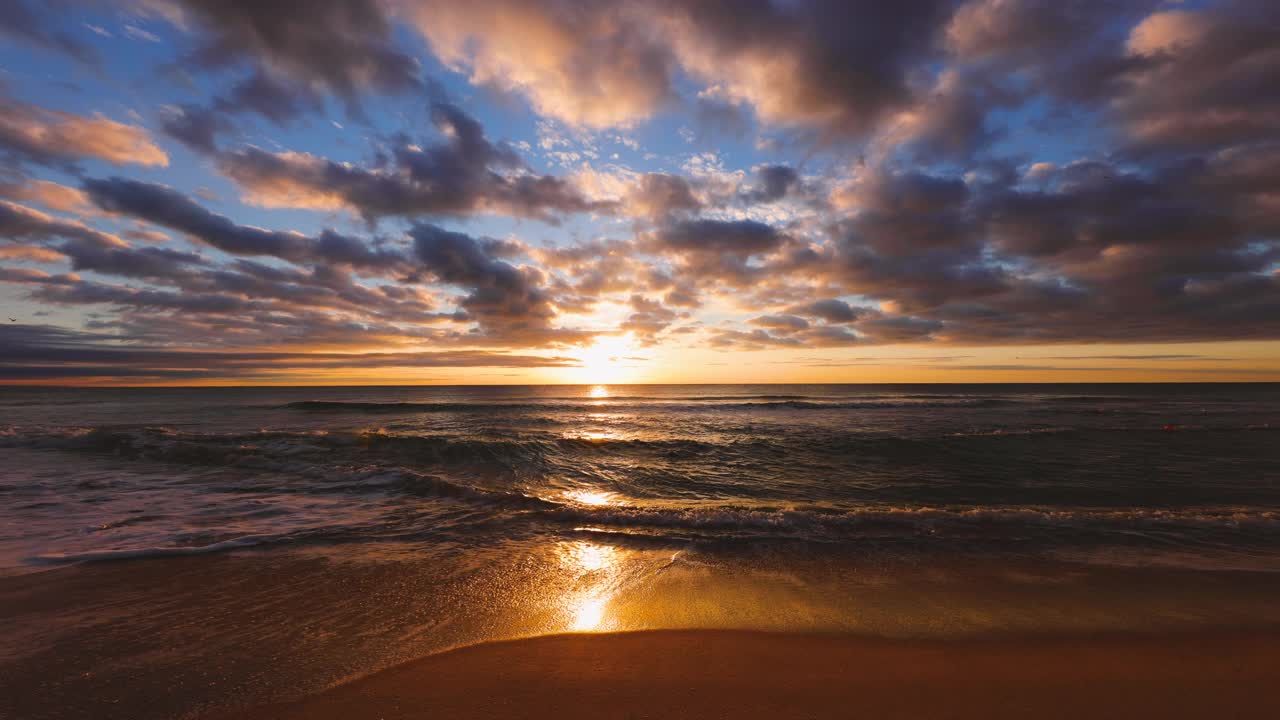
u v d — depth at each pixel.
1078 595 4.31
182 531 6.12
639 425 21.88
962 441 14.61
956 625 3.75
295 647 3.34
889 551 5.54
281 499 7.85
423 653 3.28
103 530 6.11
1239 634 3.55
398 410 31.59
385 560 5.16
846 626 3.74
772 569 4.98
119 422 23.03
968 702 2.76
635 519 6.78
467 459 12.48
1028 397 46.62
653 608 4.05
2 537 5.77
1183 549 5.60
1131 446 13.71
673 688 2.89
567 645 3.42
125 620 3.72
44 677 2.92
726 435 17.81
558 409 32.50
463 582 4.58
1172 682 2.94
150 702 2.69
